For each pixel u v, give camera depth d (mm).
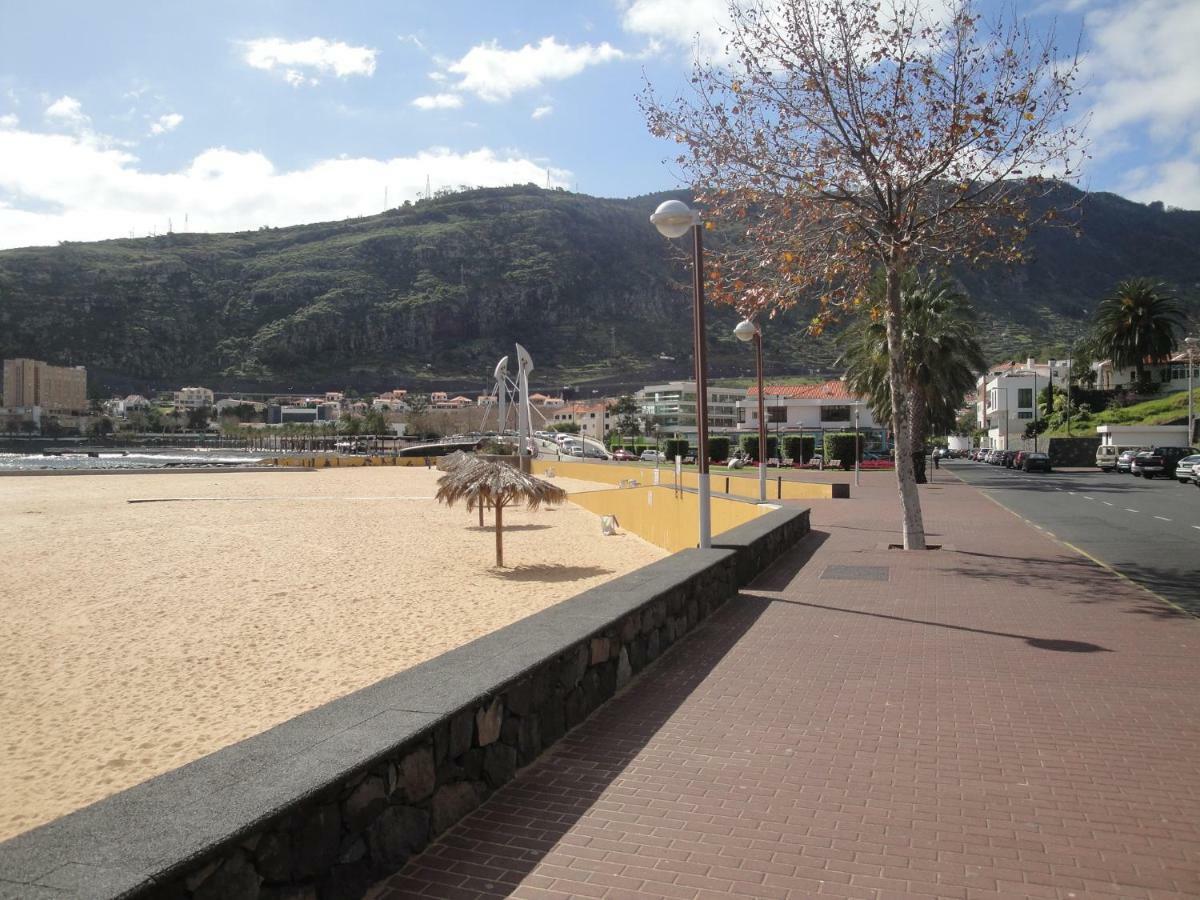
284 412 171500
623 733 5230
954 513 22781
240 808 2793
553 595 14164
